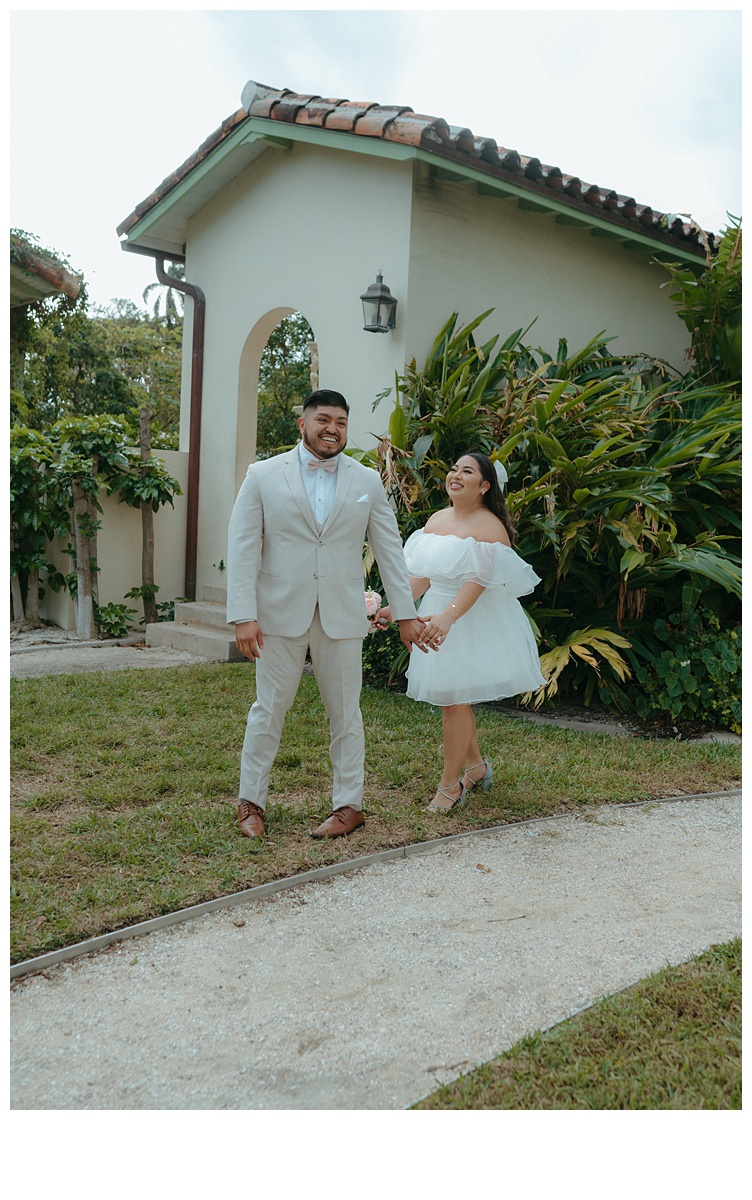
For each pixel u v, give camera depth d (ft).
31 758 13.41
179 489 26.20
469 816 11.68
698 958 8.06
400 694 18.52
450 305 21.03
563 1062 6.50
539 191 20.74
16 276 30.22
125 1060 6.52
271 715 10.69
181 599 27.63
